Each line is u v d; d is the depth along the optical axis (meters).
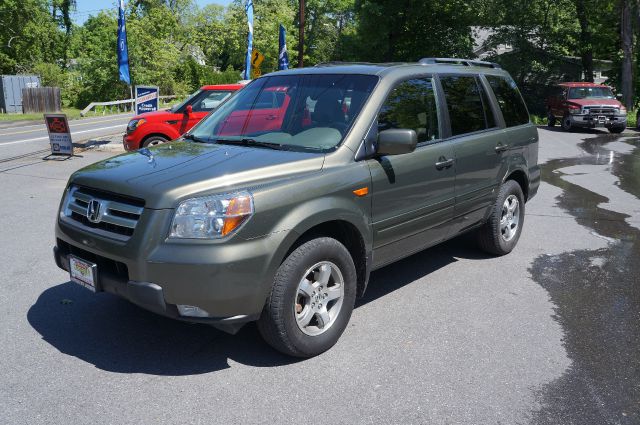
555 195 9.82
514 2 34.56
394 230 4.44
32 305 4.70
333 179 3.88
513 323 4.51
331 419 3.19
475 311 4.74
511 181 6.14
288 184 3.63
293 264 3.61
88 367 3.72
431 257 6.21
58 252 3.99
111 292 3.62
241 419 3.17
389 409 3.29
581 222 7.88
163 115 11.58
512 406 3.34
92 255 3.70
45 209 8.02
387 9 36.62
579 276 5.64
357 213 4.03
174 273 3.28
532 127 6.49
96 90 43.16
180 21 65.44
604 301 4.99
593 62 41.72
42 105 35.91
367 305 4.85
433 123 4.92
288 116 4.54
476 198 5.45
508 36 36.91
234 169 3.63
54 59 52.25
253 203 3.43
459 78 5.43
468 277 5.57
